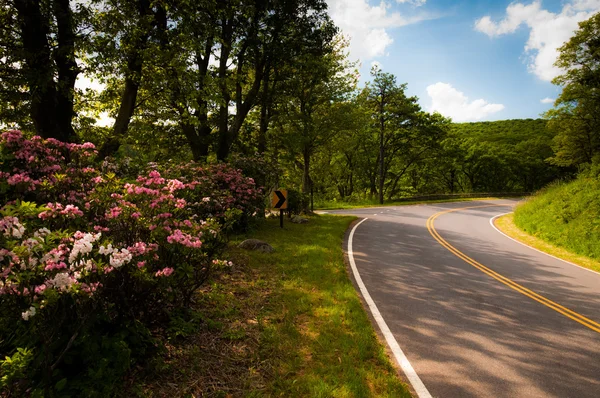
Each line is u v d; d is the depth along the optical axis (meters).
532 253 12.82
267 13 17.05
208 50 16.08
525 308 6.74
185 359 3.97
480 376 4.23
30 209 3.23
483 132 92.31
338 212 27.84
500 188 63.28
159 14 12.21
